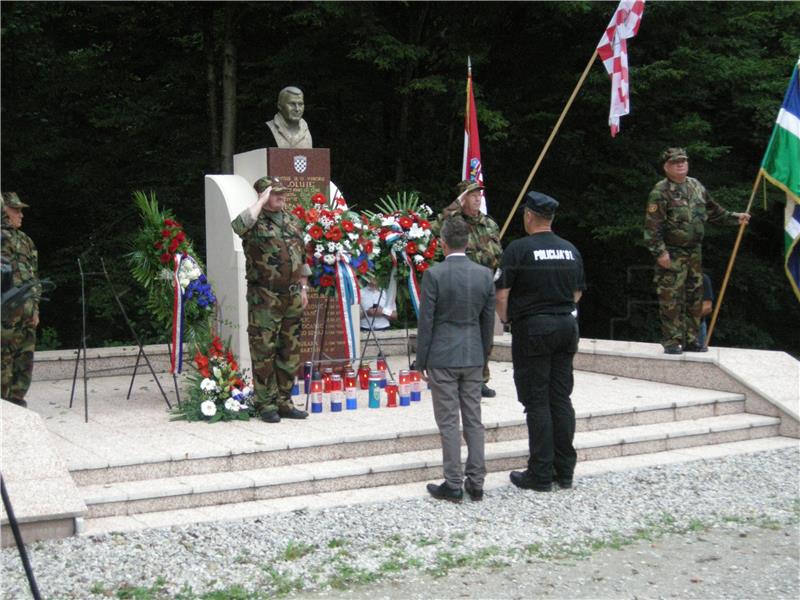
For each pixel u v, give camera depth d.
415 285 9.42
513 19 17.14
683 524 6.44
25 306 8.02
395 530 6.14
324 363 9.86
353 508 6.55
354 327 10.20
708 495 7.12
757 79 17.09
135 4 15.72
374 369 9.62
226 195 9.89
